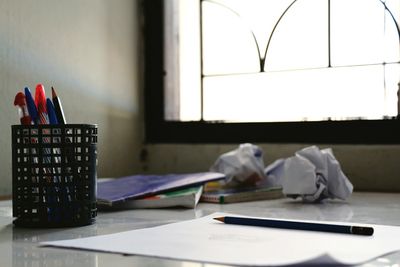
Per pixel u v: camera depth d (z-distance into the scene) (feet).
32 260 1.80
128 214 3.08
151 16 5.69
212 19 5.50
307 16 5.07
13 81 4.05
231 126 5.29
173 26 5.68
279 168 4.47
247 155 4.39
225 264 1.65
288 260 1.65
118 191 3.50
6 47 3.98
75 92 4.75
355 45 4.88
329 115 4.99
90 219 2.61
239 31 5.38
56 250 1.96
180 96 5.65
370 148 4.72
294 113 5.14
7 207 3.41
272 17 5.22
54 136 2.45
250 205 3.65
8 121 4.01
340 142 4.85
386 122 4.69
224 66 5.45
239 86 5.38
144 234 2.20
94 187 2.63
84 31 4.87
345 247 1.91
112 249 1.90
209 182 4.02
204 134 5.41
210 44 5.51
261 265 1.58
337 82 4.96
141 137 5.67
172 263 1.71
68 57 4.66
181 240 2.06
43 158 2.46
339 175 3.77
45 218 2.49
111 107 5.24
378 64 4.79
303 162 3.75
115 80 5.31
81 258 1.81
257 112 5.30
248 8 5.33
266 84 5.25
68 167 2.49
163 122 5.60
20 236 2.30
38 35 4.31
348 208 3.46
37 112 2.51
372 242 2.02
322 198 3.84
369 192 4.60
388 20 4.75
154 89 5.66
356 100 4.89
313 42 5.05
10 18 4.02
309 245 1.94
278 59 5.20
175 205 3.34
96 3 5.04
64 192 2.50
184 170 5.45
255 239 2.07
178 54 5.66
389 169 4.66
